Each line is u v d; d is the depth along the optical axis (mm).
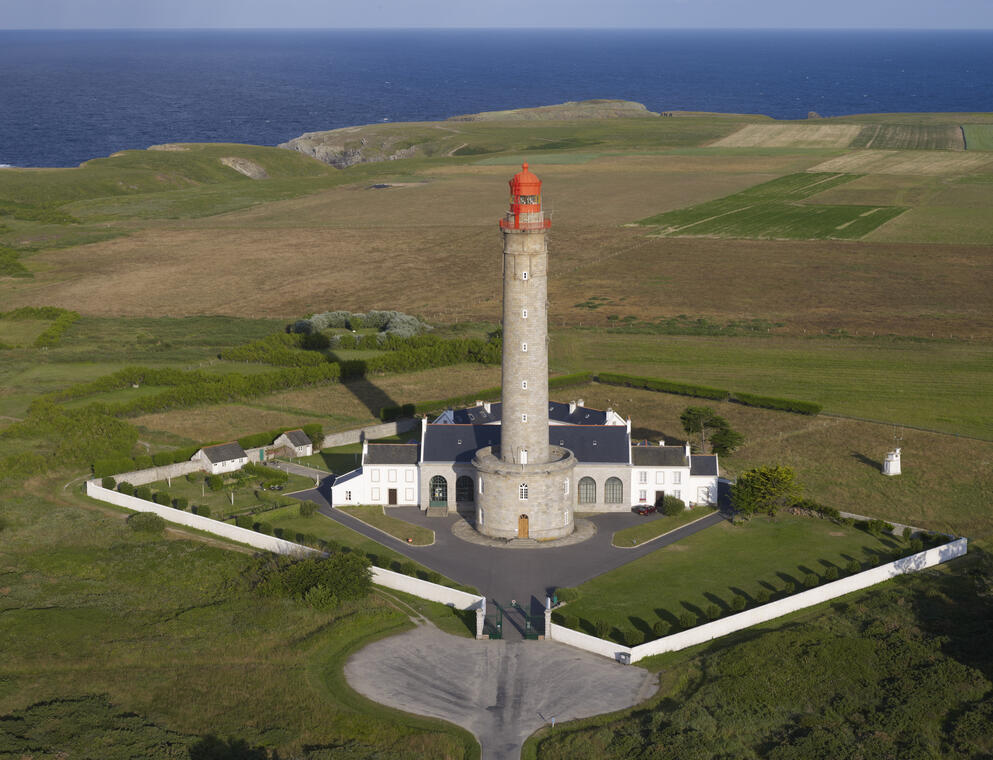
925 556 94250
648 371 161875
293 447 126500
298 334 178500
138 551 99312
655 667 78250
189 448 124000
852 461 122938
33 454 121312
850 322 190625
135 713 72062
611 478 110062
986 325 186500
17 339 186500
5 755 65625
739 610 86250
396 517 109125
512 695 74375
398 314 191375
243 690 75125
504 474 100750
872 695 72562
